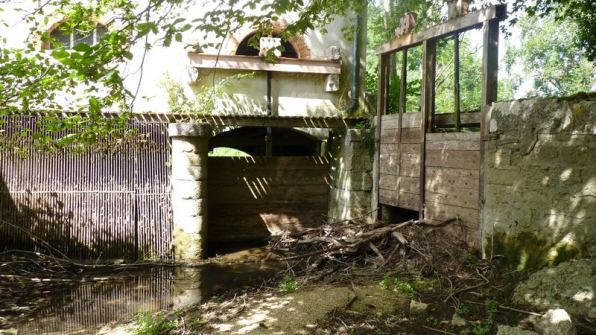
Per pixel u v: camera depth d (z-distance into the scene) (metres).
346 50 11.70
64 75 3.70
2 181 9.51
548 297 5.11
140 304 7.15
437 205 7.80
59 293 7.75
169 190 9.95
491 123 6.58
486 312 5.12
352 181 9.88
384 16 17.03
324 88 11.52
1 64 4.10
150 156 9.93
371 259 7.85
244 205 11.22
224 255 10.11
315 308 5.64
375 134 9.66
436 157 7.83
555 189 5.73
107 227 9.81
